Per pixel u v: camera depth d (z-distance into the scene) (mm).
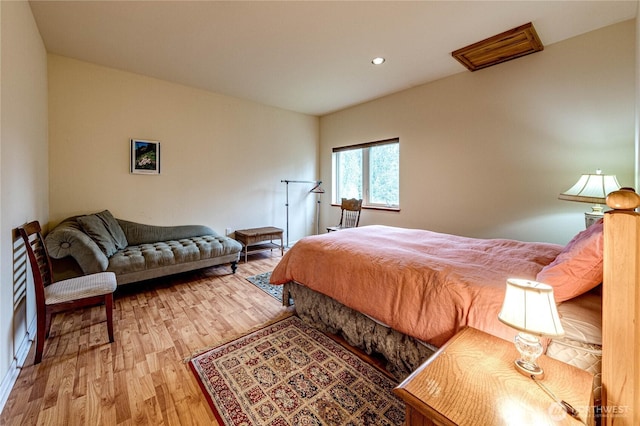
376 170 4309
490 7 2025
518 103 2738
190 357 1726
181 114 3592
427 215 3559
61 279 2332
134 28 2305
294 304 2340
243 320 2230
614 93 2221
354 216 4523
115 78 3100
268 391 1439
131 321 2193
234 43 2543
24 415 1270
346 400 1385
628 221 780
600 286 1208
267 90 3777
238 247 3426
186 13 2100
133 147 3230
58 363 1653
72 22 2217
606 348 830
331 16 2137
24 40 1907
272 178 4598
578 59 2377
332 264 1947
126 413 1292
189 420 1259
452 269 1501
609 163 2266
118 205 3172
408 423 826
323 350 1813
